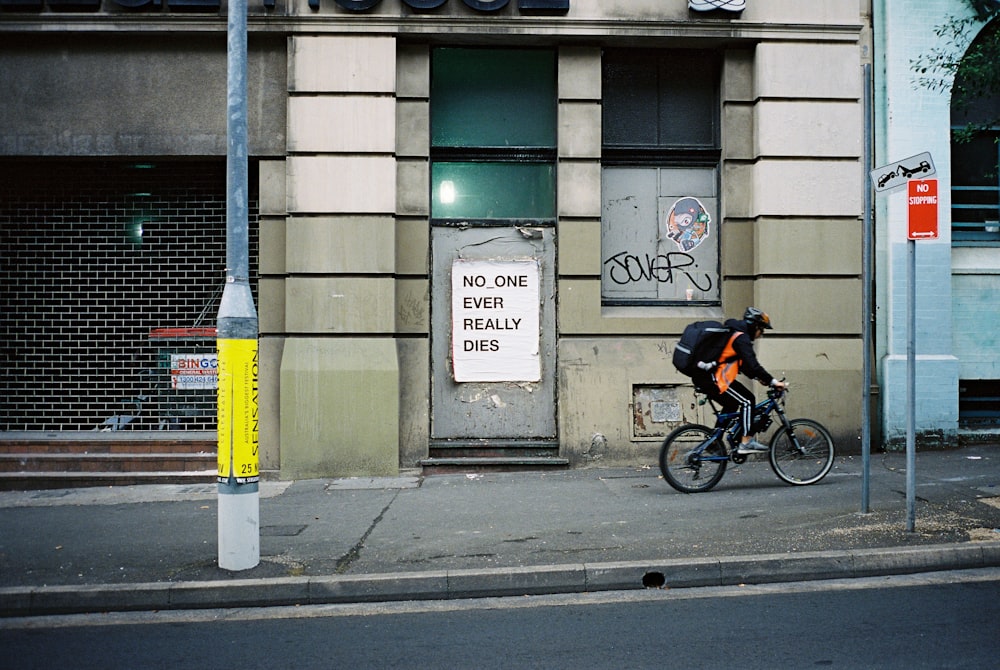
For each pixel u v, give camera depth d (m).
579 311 10.33
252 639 5.35
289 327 10.09
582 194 10.36
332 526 7.71
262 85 10.24
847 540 6.75
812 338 10.37
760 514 7.70
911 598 5.80
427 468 10.23
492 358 10.49
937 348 10.61
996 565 6.51
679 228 10.76
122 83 10.21
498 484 9.51
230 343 6.46
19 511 8.61
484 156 10.60
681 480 8.77
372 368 10.06
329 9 10.02
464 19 10.06
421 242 10.31
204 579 6.24
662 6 10.20
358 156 10.09
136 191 10.68
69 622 5.80
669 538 7.00
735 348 8.70
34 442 10.27
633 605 5.86
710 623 5.41
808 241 10.36
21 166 10.65
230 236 6.53
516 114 10.66
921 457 10.14
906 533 6.89
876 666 4.60
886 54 10.61
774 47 10.34
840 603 5.74
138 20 9.98
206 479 10.02
